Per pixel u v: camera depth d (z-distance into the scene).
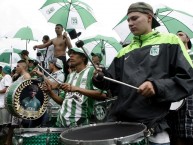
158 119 2.30
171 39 2.43
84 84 3.92
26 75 5.00
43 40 8.52
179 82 2.26
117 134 2.17
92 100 3.91
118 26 7.25
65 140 2.15
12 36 9.66
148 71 2.37
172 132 4.28
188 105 4.19
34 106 3.77
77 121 3.87
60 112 4.02
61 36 7.64
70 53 4.15
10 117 7.39
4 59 11.55
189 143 4.38
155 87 2.21
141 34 2.51
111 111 2.59
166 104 2.37
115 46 9.24
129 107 2.38
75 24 7.46
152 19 2.59
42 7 7.82
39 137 3.47
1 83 7.70
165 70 2.37
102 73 2.49
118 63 2.65
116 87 2.64
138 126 2.28
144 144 2.14
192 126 4.18
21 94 3.68
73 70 4.34
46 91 3.86
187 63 2.34
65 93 4.16
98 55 6.55
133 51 2.51
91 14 7.70
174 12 6.64
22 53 7.95
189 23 6.62
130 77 2.41
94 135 2.22
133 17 2.50
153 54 2.41
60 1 7.70
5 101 3.71
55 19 7.59
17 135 3.56
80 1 7.74
